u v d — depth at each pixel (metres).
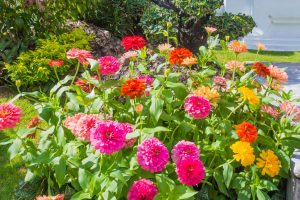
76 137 2.64
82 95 2.78
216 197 2.77
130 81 2.51
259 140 2.77
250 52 7.50
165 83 2.75
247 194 2.57
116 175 2.29
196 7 5.54
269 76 2.96
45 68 4.76
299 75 5.18
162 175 2.38
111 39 6.00
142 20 5.88
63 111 2.80
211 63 4.75
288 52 7.64
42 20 5.66
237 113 2.96
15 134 2.55
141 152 2.21
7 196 3.21
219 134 2.75
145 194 2.24
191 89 3.01
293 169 2.69
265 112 2.90
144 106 2.74
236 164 2.70
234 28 5.77
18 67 4.86
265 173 2.69
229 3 8.05
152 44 5.91
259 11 8.01
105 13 6.71
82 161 2.46
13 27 5.45
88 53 2.80
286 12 7.93
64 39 5.38
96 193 2.35
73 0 5.69
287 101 2.81
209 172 2.61
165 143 2.81
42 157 2.44
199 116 2.47
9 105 2.45
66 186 2.84
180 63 2.89
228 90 3.00
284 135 2.80
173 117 2.70
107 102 2.78
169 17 5.70
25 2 5.28
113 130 2.17
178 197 2.25
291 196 2.74
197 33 5.80
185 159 2.27
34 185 2.86
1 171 3.52
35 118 2.85
